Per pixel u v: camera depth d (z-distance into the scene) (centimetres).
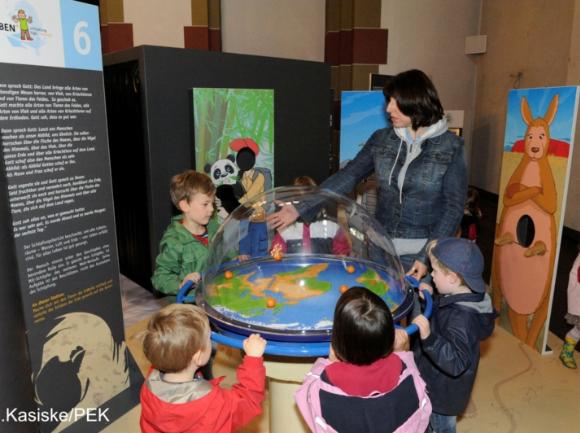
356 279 206
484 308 195
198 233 280
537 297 327
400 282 207
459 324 188
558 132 305
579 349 337
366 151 279
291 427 201
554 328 370
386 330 146
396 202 260
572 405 272
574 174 632
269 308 180
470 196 476
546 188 316
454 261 192
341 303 149
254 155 394
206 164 370
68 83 211
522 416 262
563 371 306
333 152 680
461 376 197
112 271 246
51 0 199
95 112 227
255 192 396
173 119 371
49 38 200
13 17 184
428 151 249
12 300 186
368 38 652
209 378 240
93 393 241
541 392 283
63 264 218
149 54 351
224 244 228
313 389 150
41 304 210
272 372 177
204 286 203
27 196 198
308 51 696
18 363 190
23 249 199
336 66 678
